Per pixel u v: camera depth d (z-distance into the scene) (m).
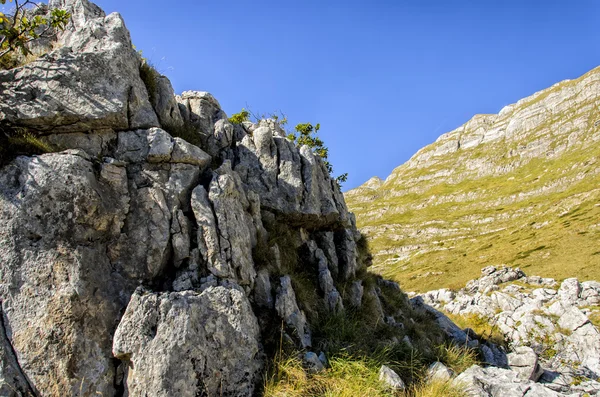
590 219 93.00
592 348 16.89
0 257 6.39
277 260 10.06
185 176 8.38
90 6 10.23
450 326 16.53
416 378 8.84
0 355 6.05
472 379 8.48
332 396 7.17
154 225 7.64
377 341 9.93
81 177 6.98
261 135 11.52
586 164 162.50
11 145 7.20
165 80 10.09
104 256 7.07
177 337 6.46
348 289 12.12
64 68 7.76
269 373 7.48
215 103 12.16
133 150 8.11
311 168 11.82
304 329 9.00
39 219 6.62
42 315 6.25
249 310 7.77
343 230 13.60
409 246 152.62
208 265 7.74
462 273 83.94
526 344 18.33
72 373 6.10
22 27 7.94
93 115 7.74
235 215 8.56
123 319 6.48
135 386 6.18
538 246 85.81
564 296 26.77
